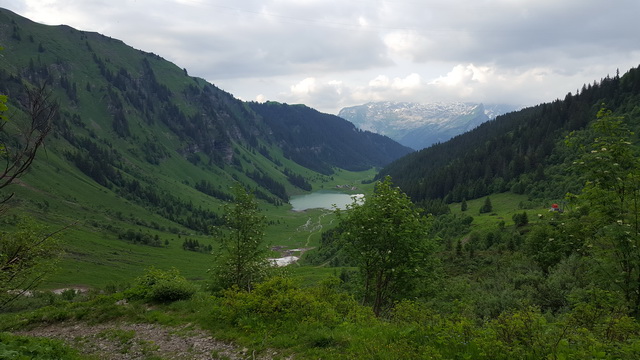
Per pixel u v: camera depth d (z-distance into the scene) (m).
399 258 21.94
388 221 20.70
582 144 12.79
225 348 13.52
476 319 13.11
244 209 26.25
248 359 12.16
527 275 31.03
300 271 118.25
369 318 14.48
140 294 23.25
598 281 11.99
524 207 138.62
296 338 12.77
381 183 22.48
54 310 21.16
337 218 23.61
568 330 8.81
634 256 10.80
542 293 22.23
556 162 174.12
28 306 39.09
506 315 10.07
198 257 167.75
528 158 185.00
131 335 16.38
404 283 23.64
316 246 197.25
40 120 7.33
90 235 156.38
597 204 12.05
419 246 22.11
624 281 11.30
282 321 14.47
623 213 11.42
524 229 90.75
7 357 10.28
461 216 151.75
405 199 21.56
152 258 151.38
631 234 10.76
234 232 25.92
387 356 9.53
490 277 43.53
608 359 7.46
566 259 26.72
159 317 18.44
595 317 9.71
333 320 13.89
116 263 132.25
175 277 24.69
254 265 26.02
